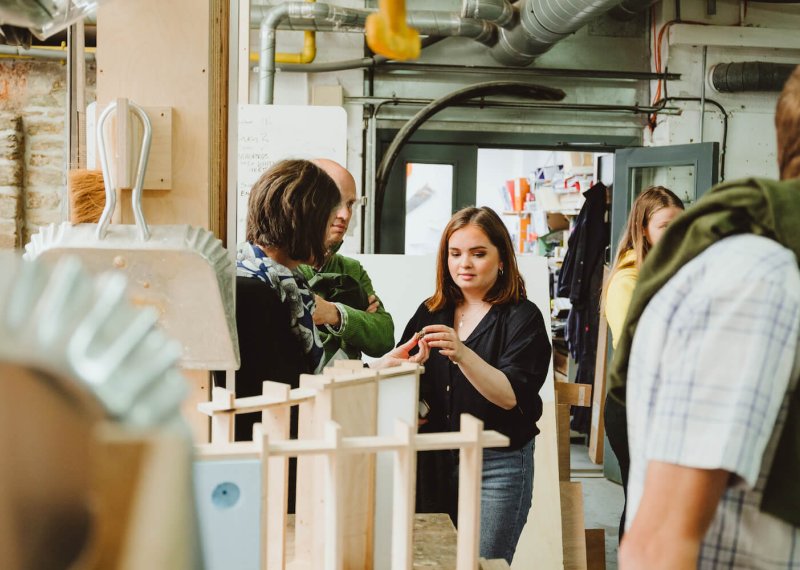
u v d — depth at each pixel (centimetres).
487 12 458
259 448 90
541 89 507
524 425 216
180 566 29
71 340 29
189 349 135
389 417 122
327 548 94
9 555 27
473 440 96
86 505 28
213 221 145
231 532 90
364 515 116
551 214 642
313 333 168
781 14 548
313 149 408
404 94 528
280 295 160
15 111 467
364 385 115
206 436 142
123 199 139
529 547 309
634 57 548
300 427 117
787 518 87
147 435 29
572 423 551
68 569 28
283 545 113
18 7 106
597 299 514
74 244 126
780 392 85
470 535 97
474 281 220
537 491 320
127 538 28
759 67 525
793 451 87
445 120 535
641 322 98
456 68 524
